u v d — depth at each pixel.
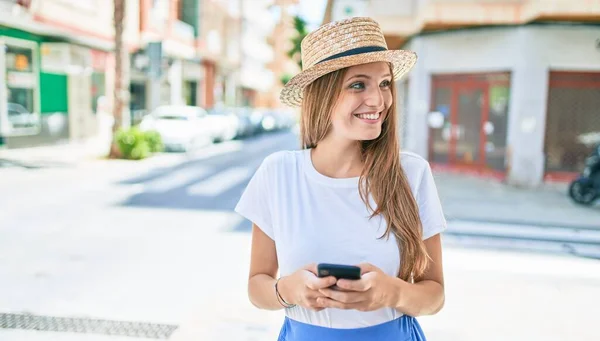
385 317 1.50
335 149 1.58
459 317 4.14
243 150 19.42
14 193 9.48
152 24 22.00
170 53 24.70
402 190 1.53
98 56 19.69
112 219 7.60
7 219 7.44
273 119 30.88
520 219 8.45
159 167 13.90
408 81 16.03
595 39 11.80
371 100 1.49
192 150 17.84
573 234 7.43
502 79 12.88
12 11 13.92
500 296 4.65
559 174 12.46
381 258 1.50
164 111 18.23
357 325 1.48
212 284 4.85
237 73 40.25
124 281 4.91
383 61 1.55
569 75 12.20
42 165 12.98
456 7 12.09
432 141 14.44
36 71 16.97
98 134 20.27
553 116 12.36
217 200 9.34
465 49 13.31
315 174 1.56
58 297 4.47
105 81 20.48
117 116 14.95
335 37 1.52
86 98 19.59
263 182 1.63
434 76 14.23
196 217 7.86
